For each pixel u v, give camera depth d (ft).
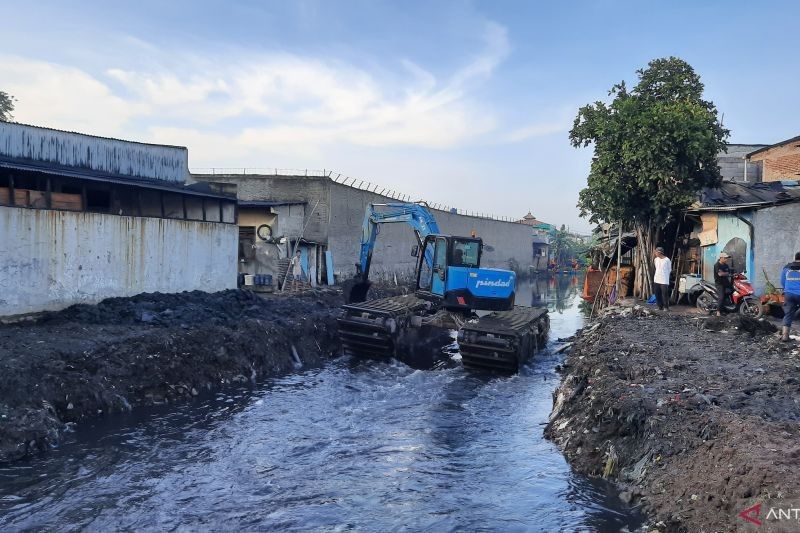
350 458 28.76
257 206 81.56
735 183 69.97
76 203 47.55
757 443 18.60
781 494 15.23
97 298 48.19
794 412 22.17
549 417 34.63
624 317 50.52
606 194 59.77
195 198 60.44
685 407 23.35
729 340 38.06
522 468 26.86
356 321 52.01
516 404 38.91
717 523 16.28
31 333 38.50
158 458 28.30
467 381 45.52
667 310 51.60
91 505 23.13
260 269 81.46
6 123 48.75
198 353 42.06
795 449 17.66
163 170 62.28
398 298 61.77
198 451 29.40
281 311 57.98
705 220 59.16
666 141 55.88
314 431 32.94
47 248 43.98
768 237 52.21
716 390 25.45
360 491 24.84
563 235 281.13
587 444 26.61
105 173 56.70
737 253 54.49
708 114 59.57
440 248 54.65
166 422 33.76
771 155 84.28
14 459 27.12
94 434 31.09
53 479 25.39
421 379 46.11
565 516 21.68
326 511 22.90
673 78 64.18
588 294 90.07
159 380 38.04
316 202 91.15
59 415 31.68
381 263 116.98
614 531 20.13
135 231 51.90
